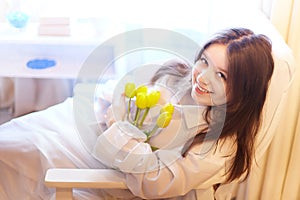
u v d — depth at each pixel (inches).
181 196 47.5
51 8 74.3
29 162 47.9
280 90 45.3
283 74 44.9
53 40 68.1
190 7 72.1
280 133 57.5
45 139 49.8
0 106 88.0
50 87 84.2
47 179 41.6
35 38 68.4
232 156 44.3
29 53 70.0
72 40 68.3
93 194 48.1
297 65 53.9
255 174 59.7
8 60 70.1
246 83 40.9
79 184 41.6
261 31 48.8
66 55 69.9
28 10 76.4
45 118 54.2
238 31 43.1
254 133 44.1
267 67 41.9
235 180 46.5
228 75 40.8
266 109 45.6
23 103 85.0
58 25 69.6
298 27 52.9
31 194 47.8
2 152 47.8
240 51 40.8
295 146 58.2
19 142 48.9
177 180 41.6
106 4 72.8
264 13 61.8
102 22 73.4
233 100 41.6
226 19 59.7
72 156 48.4
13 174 48.7
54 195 45.8
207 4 71.1
